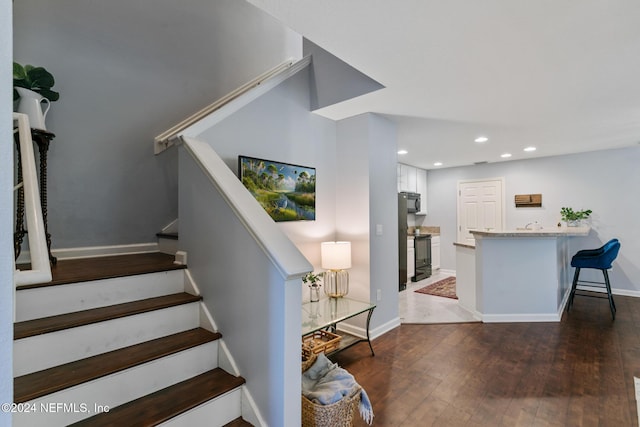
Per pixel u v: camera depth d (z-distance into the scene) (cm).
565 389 223
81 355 143
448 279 610
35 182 157
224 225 171
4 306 53
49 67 228
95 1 249
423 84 254
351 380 183
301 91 315
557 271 377
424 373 248
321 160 335
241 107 264
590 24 173
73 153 240
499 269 372
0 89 52
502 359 272
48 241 202
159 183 286
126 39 267
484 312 372
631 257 482
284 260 140
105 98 254
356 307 286
